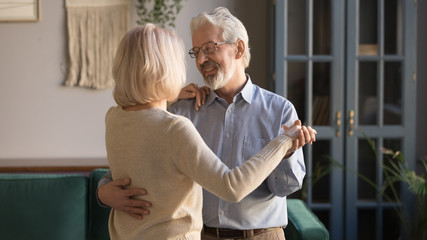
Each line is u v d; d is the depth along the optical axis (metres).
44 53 3.87
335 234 3.58
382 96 3.52
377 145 3.55
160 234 1.35
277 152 1.36
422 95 3.84
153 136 1.35
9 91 3.89
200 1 3.85
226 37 1.76
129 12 3.82
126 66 1.37
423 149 3.86
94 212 2.61
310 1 3.44
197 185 1.41
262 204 1.78
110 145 1.44
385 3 3.47
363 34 3.49
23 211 2.53
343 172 3.56
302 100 3.49
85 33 3.84
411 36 3.48
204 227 1.81
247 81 1.86
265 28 3.85
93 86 3.88
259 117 1.83
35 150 3.93
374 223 3.61
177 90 1.41
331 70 3.48
